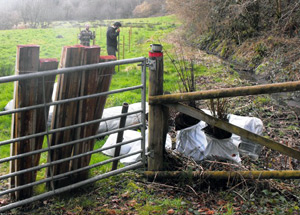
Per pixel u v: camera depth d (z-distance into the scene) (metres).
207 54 16.41
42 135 3.80
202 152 4.83
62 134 4.11
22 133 3.81
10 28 36.53
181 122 4.88
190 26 21.73
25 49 3.56
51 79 3.78
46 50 19.03
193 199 4.21
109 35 12.65
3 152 5.72
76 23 38.75
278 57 12.43
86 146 4.27
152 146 4.56
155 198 4.21
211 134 4.70
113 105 8.25
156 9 52.78
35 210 3.96
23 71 3.61
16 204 3.78
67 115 4.03
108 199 4.20
